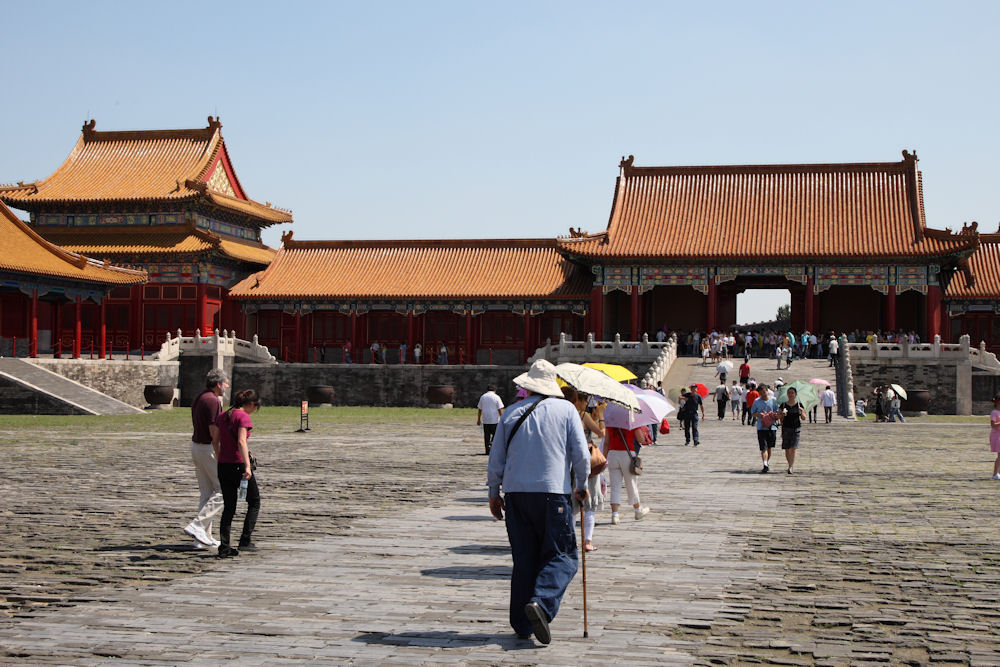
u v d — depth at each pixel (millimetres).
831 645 11727
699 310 96250
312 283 97000
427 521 20875
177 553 17188
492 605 13445
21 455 36188
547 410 11977
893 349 74812
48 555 17000
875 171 94500
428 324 96562
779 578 15320
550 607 11188
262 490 26406
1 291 81062
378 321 97000
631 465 20875
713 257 87938
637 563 16484
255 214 106812
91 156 107438
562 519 11672
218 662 10805
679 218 93562
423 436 48125
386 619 12680
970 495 25719
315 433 50312
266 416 66750
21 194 100688
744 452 39562
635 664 10867
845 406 66250
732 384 65312
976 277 90688
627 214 94688
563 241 89188
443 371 81375
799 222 91312
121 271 86938
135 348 97250
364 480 28875
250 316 99000
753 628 12438
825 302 94750
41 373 67125
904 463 34969
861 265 87500
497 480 12094
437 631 12117
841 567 16188
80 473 30141
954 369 73188
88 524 20391
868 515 22078
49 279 77375
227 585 14664
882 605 13688
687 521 21141
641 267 90062
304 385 83312
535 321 95125
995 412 29516
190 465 32688
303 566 16094
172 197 97875
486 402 37000
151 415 65375
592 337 78438
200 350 83500
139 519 21078
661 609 13328
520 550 11805
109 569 15859
